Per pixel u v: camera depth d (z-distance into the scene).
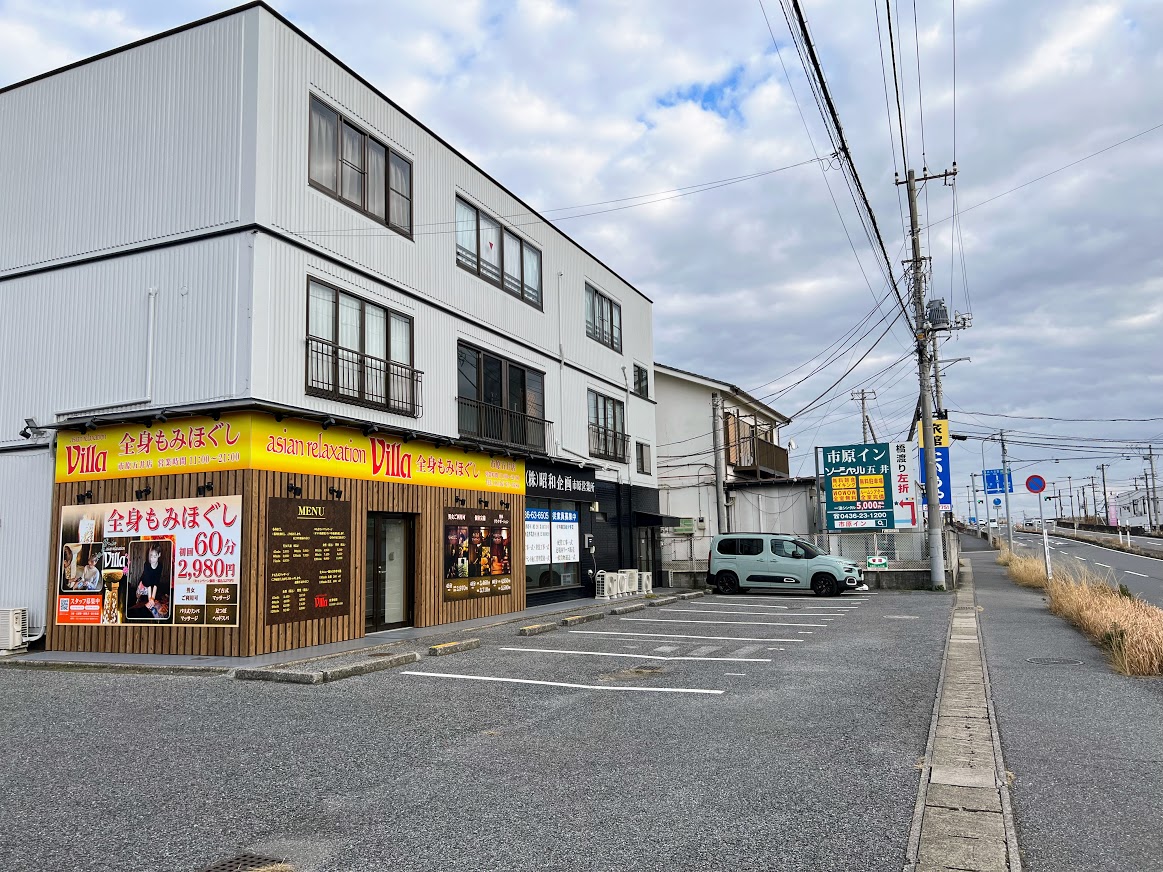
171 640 11.55
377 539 14.16
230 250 12.07
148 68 13.17
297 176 12.80
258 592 11.25
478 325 17.53
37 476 13.16
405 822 4.84
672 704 8.07
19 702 8.38
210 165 12.43
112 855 4.35
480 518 16.77
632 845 4.45
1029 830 4.65
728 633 13.96
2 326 13.83
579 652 11.77
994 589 23.95
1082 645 11.84
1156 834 4.57
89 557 12.34
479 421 17.28
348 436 13.27
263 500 11.44
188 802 5.20
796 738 6.66
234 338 11.80
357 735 6.90
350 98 14.16
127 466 12.27
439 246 16.39
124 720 7.48
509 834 4.63
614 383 24.62
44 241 13.70
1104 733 6.76
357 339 13.89
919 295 23.94
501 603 17.27
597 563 22.27
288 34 12.88
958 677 9.34
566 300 21.95
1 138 14.38
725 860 4.24
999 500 50.03
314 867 4.20
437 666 10.58
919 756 6.10
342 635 12.79
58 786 5.52
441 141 16.66
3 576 13.09
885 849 4.35
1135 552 44.34
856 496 27.19
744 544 24.58
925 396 24.16
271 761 6.12
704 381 31.55
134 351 12.62
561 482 20.20
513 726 7.21
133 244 12.88
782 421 40.94
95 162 13.44
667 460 31.81
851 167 12.14
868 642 12.45
